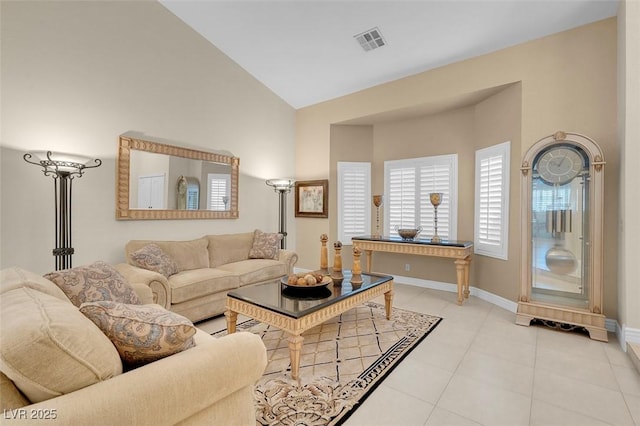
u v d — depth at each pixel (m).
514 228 3.60
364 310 3.66
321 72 4.67
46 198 2.91
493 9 3.09
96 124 3.26
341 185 5.34
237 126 4.79
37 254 2.86
